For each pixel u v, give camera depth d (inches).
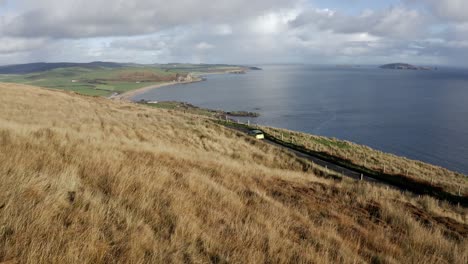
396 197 501.0
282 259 170.2
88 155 306.7
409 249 242.2
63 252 119.0
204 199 252.4
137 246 140.7
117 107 1631.4
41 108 1080.8
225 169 431.2
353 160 1043.9
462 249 260.4
